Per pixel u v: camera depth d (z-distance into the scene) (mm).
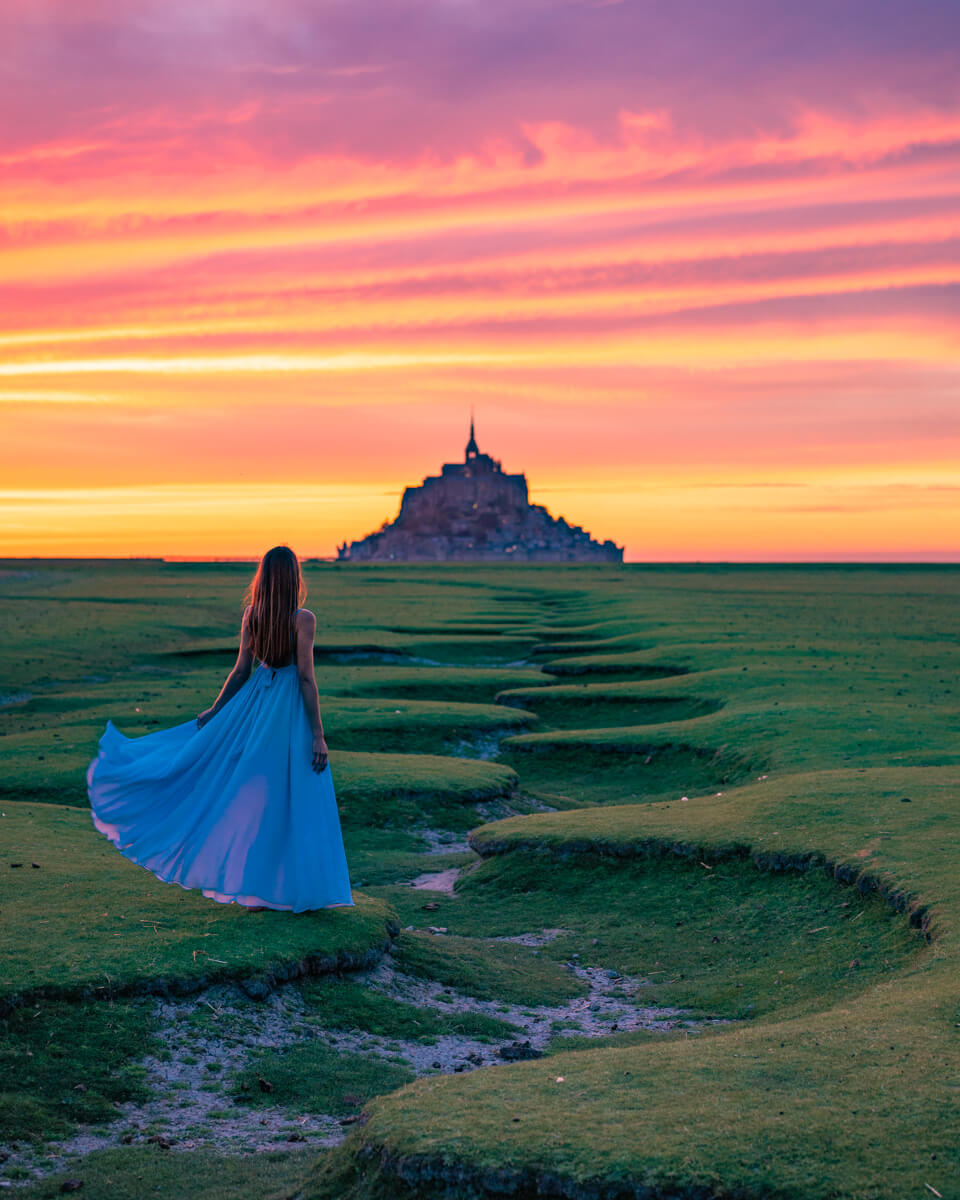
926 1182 5902
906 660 50219
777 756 26484
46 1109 8180
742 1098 7230
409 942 13109
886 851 15180
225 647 60375
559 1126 6836
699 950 14320
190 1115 8438
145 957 10406
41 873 13562
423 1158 6484
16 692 43625
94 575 184625
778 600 116250
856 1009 9656
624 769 29797
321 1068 9492
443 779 24781
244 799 10805
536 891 17625
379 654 58781
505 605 109312
